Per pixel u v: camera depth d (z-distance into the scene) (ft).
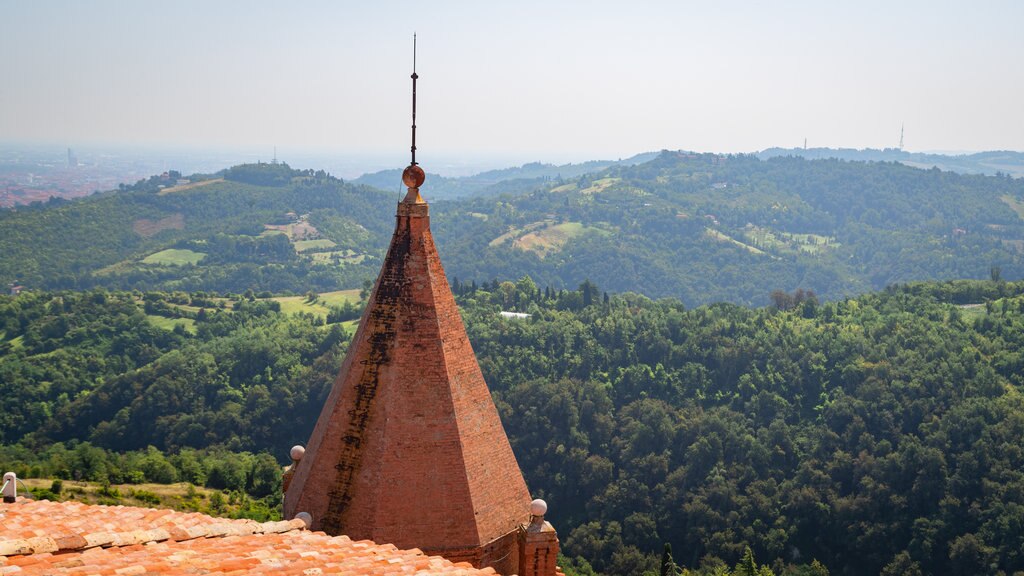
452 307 65.87
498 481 63.82
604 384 512.63
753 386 499.92
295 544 52.44
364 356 63.62
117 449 501.56
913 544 366.84
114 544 47.88
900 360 488.02
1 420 519.60
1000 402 414.41
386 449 61.05
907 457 395.96
